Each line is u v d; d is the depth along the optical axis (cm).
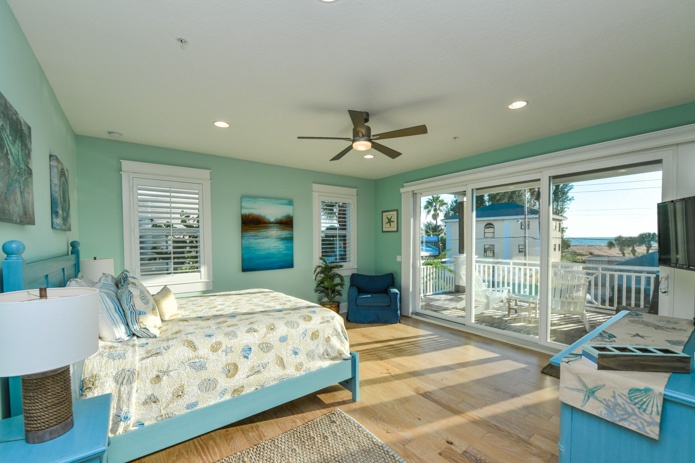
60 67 202
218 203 432
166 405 180
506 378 297
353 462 189
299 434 216
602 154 310
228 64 202
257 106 268
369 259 606
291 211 499
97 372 168
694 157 262
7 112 133
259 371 216
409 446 202
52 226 220
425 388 279
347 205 576
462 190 462
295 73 214
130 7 149
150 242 379
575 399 125
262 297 339
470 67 208
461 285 470
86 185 344
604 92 246
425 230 527
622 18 159
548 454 194
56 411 112
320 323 254
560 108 277
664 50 189
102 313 189
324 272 516
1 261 131
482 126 320
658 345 151
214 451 200
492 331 426
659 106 273
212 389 197
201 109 273
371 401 259
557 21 162
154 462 189
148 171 377
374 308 491
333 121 302
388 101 260
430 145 387
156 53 189
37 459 100
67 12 151
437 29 168
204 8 150
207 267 418
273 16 157
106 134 338
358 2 147
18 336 91
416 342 401
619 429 117
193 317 252
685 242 218
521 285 396
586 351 129
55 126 241
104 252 354
